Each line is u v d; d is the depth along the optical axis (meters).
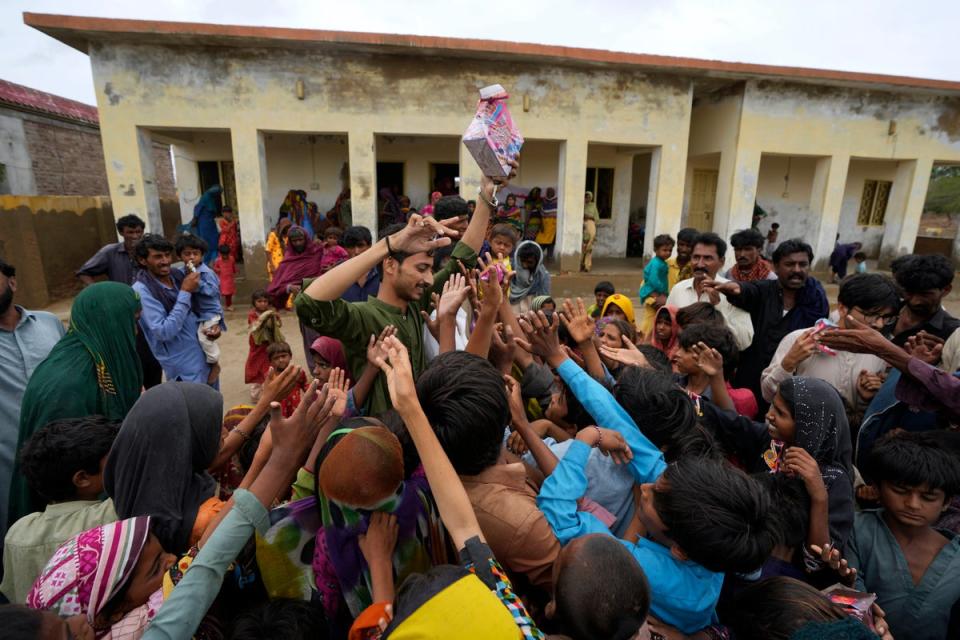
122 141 8.22
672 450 1.66
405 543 1.22
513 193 12.54
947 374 1.92
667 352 3.40
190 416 1.54
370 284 4.21
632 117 9.67
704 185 13.22
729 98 10.31
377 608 1.07
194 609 1.05
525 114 9.34
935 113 10.63
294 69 8.48
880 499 1.64
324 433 1.39
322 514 1.18
